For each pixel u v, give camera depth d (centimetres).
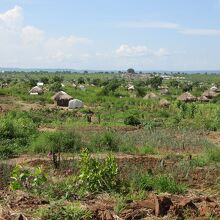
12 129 2377
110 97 6556
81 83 11462
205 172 1555
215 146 2438
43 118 3709
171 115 4375
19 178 1109
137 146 2347
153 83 10269
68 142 2155
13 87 7775
